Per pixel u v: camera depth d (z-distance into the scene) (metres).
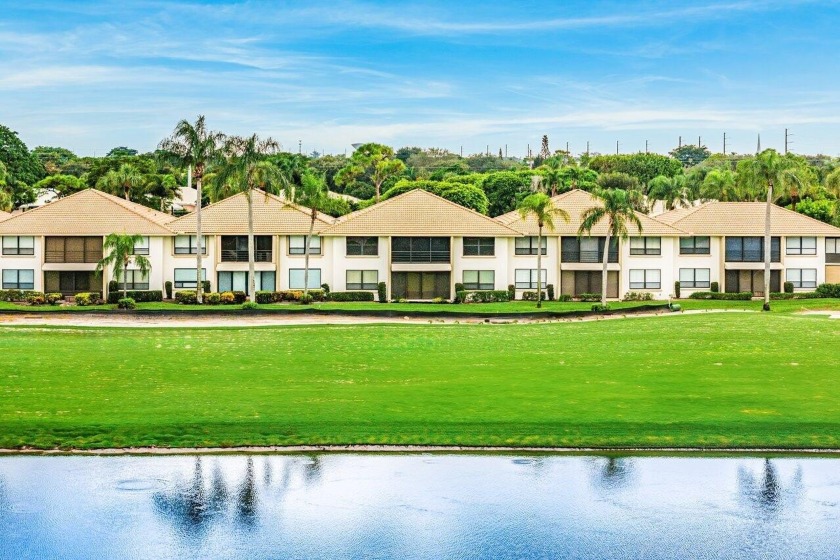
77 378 43.50
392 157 181.38
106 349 52.66
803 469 32.03
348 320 71.25
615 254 92.81
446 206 92.06
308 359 49.50
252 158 82.25
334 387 41.72
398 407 37.81
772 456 33.19
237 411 37.16
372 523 28.30
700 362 48.31
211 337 58.94
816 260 96.62
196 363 47.88
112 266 88.88
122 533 27.69
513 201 150.88
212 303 83.62
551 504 29.53
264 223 90.06
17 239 89.81
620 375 44.59
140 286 89.81
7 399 38.94
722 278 94.94
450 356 50.84
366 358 49.97
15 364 46.97
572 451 33.66
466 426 35.47
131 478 31.23
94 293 85.88
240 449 33.66
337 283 90.06
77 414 36.66
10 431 34.53
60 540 27.20
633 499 29.84
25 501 29.50
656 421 35.81
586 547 26.95
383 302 87.44
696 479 31.28
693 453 33.44
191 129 82.31
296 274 90.25
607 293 92.81
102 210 91.19
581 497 29.97
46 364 47.09
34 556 26.31
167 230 89.38
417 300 89.31
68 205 91.81
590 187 147.38
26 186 139.50
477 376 44.44
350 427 35.34
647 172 190.62
